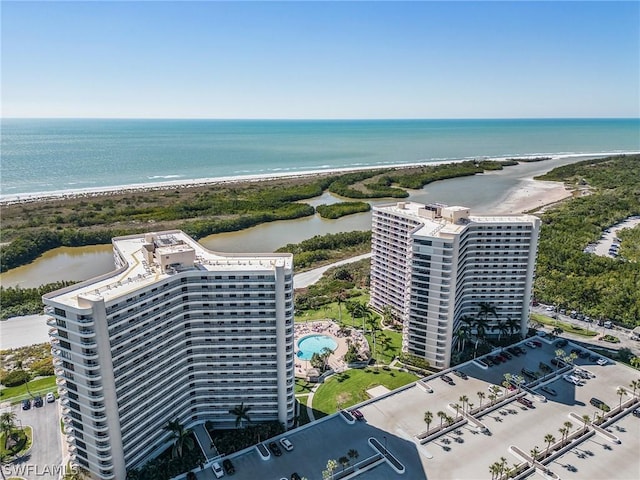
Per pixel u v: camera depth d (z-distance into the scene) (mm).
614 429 121250
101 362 94188
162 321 106875
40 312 191500
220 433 120250
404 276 174250
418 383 139500
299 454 112875
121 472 102375
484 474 106562
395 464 108312
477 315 165500
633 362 148250
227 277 111375
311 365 151750
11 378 142375
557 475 105500
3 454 112875
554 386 139625
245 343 116062
